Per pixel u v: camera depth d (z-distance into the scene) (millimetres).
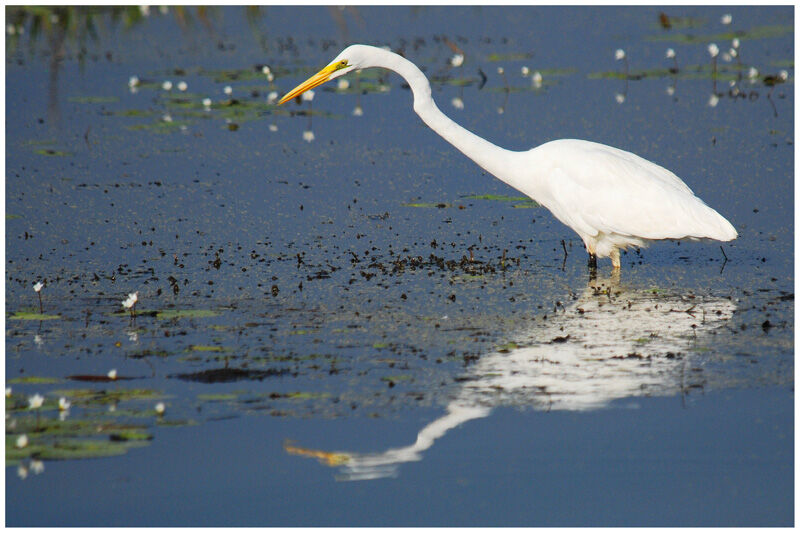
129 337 10984
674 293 12586
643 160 13656
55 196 17141
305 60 28281
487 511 7520
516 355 10469
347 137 21109
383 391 9562
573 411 9141
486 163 14234
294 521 7387
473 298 12359
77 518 7445
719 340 10891
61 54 29562
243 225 15641
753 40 30562
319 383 9734
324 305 12070
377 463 8242
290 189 17609
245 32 33000
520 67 27094
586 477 7984
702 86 24797
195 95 24609
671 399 9383
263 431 8758
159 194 17281
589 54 28812
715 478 7945
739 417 8977
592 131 20594
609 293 12602
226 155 19844
